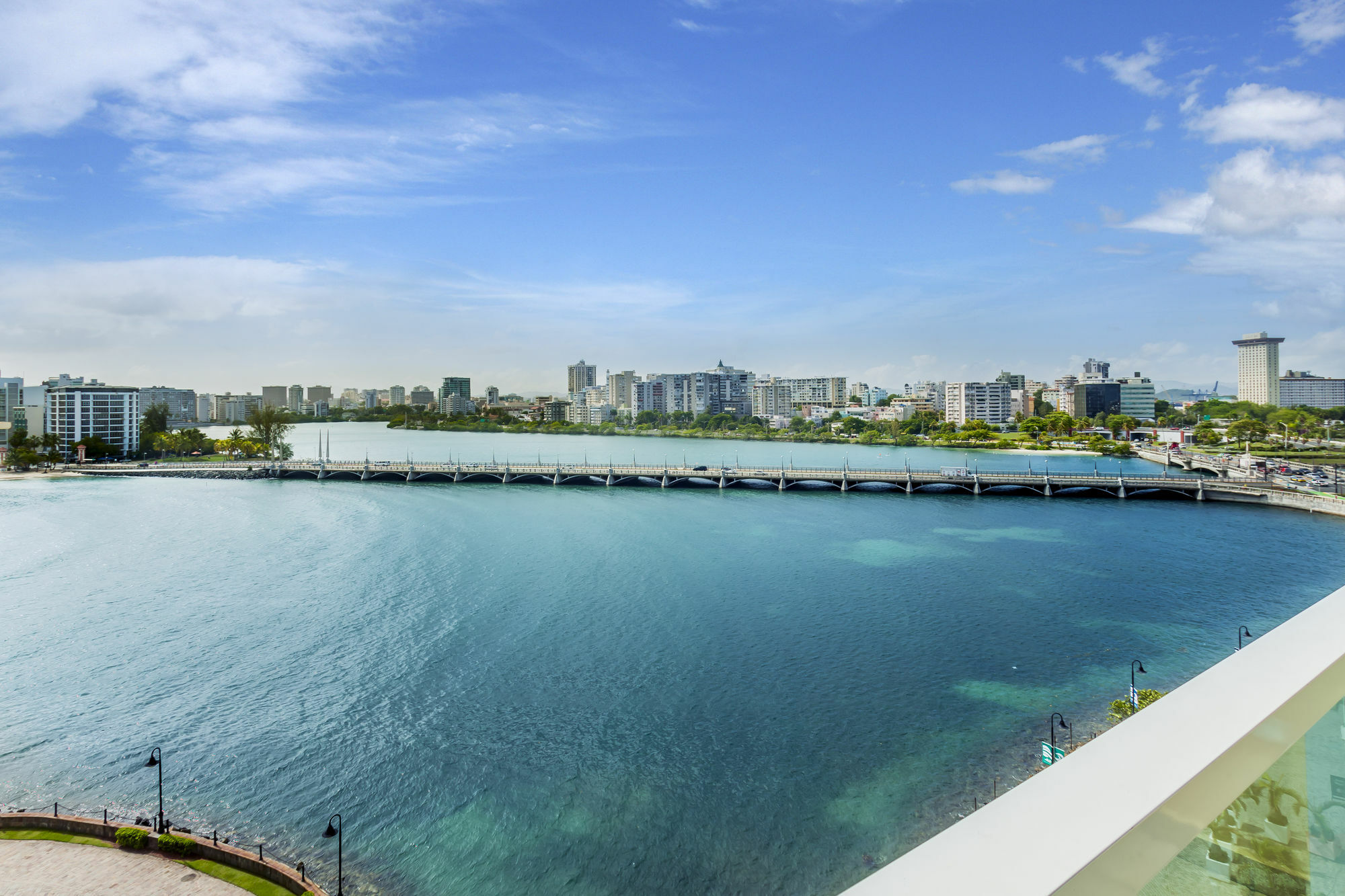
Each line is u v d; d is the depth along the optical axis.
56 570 95.88
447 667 62.59
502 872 38.91
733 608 76.94
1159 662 62.06
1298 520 124.06
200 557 103.19
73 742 51.22
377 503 152.12
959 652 64.38
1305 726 2.71
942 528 119.62
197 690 58.94
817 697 56.19
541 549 106.06
